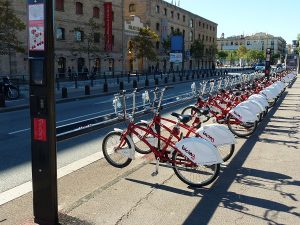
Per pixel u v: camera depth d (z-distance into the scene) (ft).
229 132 19.72
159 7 197.98
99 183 17.71
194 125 23.04
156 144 18.53
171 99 36.81
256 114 26.86
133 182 17.47
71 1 126.31
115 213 13.98
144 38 158.81
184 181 17.22
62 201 15.34
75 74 106.93
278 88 46.52
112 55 151.12
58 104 56.29
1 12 78.33
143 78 128.77
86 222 13.10
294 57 196.85
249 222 13.42
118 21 153.58
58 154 23.81
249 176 18.54
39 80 11.75
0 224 13.21
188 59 231.71
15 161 22.34
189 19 244.42
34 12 11.42
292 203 15.16
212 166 16.97
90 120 26.45
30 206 14.90
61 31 123.65
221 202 15.23
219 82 42.93
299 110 42.04
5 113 46.19
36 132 12.18
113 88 85.97
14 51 97.04
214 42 305.12
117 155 21.57
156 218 13.66
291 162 21.02
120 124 33.06
